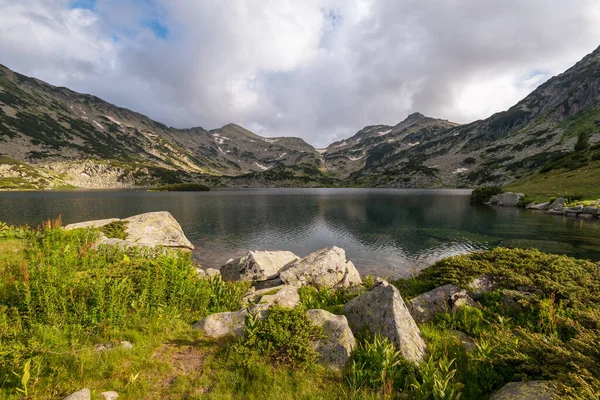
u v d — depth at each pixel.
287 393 6.48
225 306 12.73
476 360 7.24
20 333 7.88
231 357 7.71
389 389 6.15
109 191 188.62
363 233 49.56
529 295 10.65
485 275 12.38
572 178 84.06
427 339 9.22
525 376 6.11
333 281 18.88
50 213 66.38
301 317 8.96
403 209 85.38
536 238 40.28
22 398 5.77
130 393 6.31
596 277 10.95
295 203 109.75
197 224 58.72
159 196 141.88
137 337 8.66
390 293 9.64
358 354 7.67
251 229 53.50
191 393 6.48
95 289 9.72
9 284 10.88
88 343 8.14
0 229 18.59
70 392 6.14
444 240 42.75
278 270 20.45
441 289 12.16
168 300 11.32
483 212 72.44
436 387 6.04
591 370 5.61
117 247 17.72
